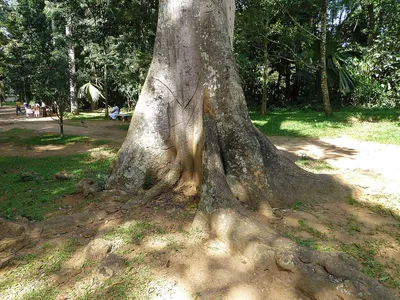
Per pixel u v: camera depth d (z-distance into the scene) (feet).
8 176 20.81
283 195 13.00
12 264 9.55
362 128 37.86
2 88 94.02
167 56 14.38
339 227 11.16
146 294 8.00
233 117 13.66
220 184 11.48
